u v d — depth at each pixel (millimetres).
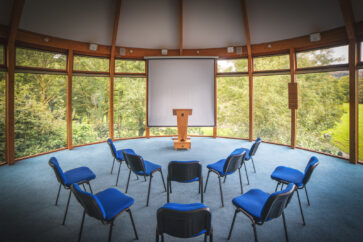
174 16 6703
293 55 6133
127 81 7934
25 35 5129
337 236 2287
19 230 2389
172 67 7184
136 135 8164
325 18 5219
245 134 7902
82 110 7172
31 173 4301
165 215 1638
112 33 6684
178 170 2771
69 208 2908
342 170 4449
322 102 6043
